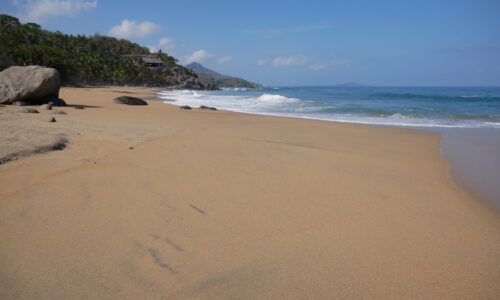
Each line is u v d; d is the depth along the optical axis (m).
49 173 4.12
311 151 6.28
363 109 18.61
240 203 3.47
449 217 3.37
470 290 2.14
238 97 35.50
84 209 3.14
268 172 4.65
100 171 4.31
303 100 28.25
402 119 14.22
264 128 9.63
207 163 4.96
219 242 2.64
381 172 5.04
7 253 2.35
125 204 3.30
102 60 87.06
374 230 2.96
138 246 2.52
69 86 61.28
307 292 2.05
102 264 2.26
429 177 4.95
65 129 7.02
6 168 4.20
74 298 1.91
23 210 3.06
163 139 6.70
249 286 2.09
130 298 1.93
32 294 1.93
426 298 2.05
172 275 2.17
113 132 7.16
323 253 2.53
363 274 2.27
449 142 8.47
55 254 2.36
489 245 2.77
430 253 2.59
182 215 3.11
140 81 97.31
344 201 3.67
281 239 2.73
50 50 59.81
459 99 29.62
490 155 6.87
